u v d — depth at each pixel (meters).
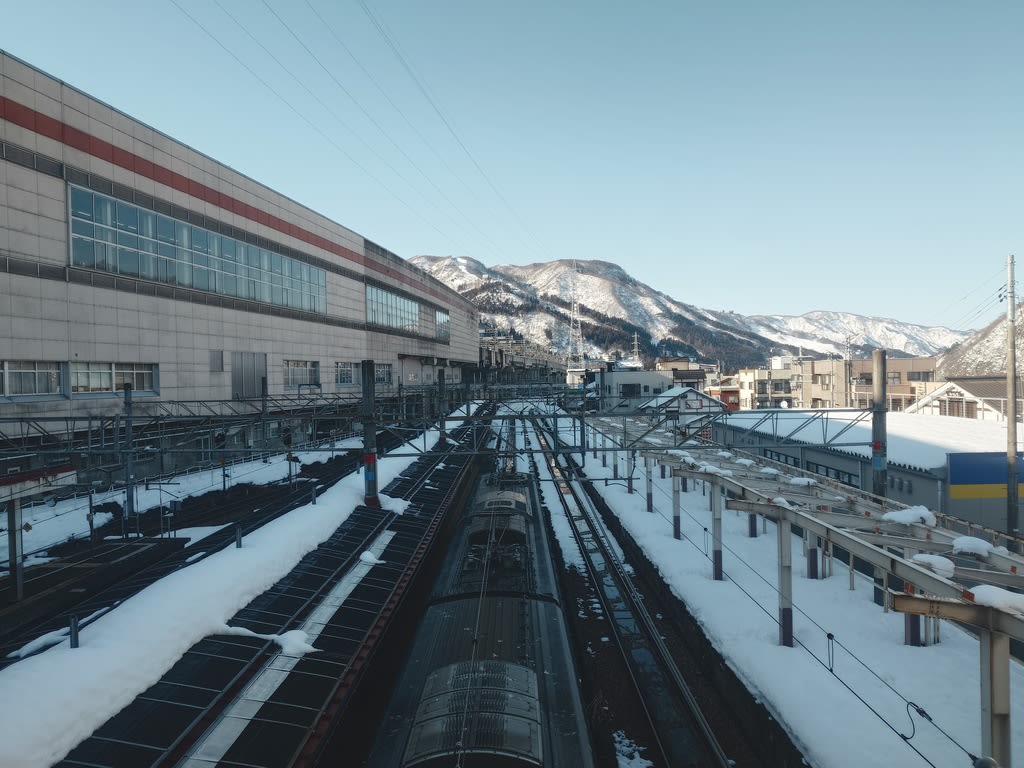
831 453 29.45
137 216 26.56
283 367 38.28
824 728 11.99
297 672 12.57
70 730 9.55
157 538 22.08
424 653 13.47
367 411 26.64
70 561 19.52
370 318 51.31
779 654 15.28
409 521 25.61
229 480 31.14
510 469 42.62
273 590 16.53
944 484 22.55
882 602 18.31
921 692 13.33
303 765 9.86
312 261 41.78
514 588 16.97
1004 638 8.44
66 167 23.12
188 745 9.84
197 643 13.09
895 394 70.88
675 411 24.48
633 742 13.61
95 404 24.45
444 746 9.23
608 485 40.31
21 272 21.42
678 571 21.98
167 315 28.27
